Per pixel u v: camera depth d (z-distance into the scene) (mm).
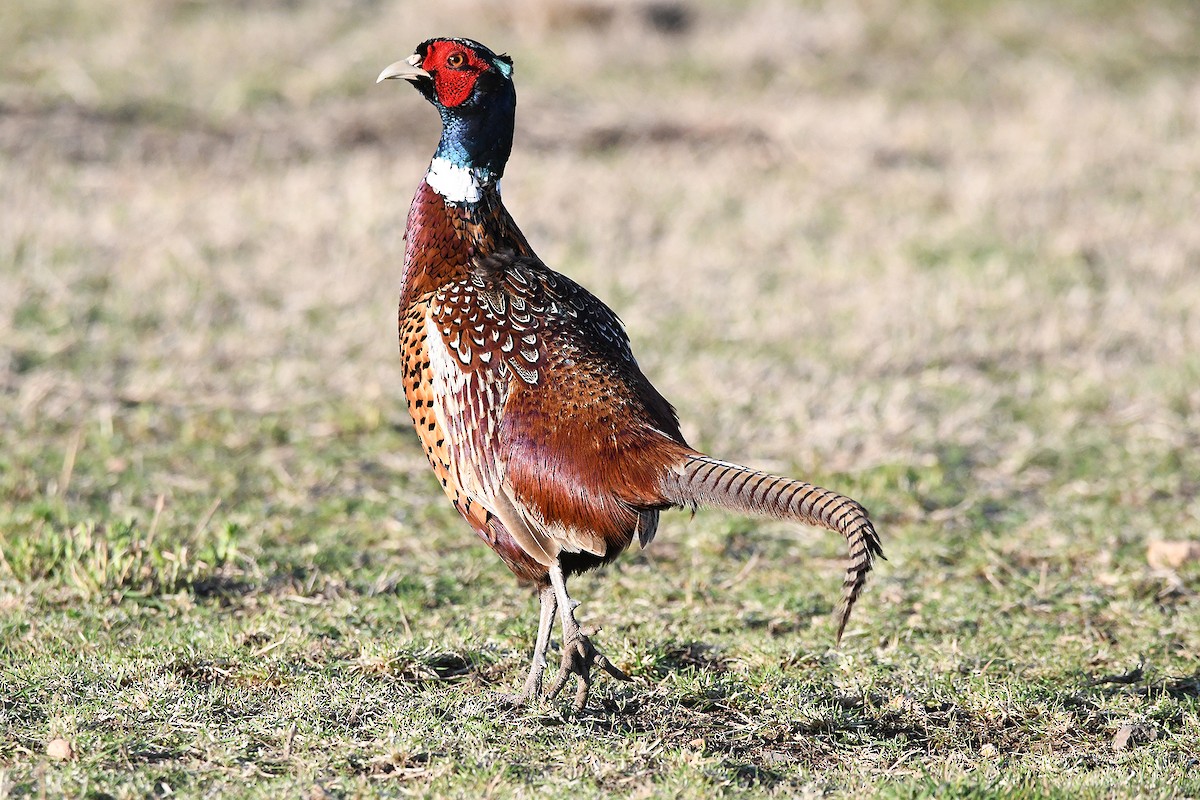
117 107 28719
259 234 22516
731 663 10531
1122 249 23094
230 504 13977
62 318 18641
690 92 32500
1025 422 16953
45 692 9273
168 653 10016
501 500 9219
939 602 11945
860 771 8781
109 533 12070
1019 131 30062
